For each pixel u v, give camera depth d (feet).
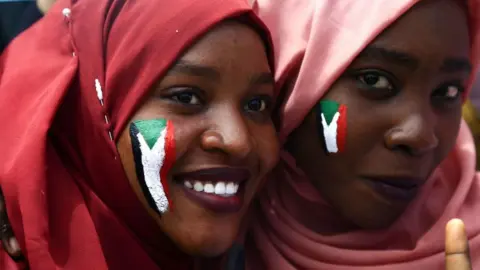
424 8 2.34
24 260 2.28
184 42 2.13
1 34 3.23
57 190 2.27
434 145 2.38
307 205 2.83
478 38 2.61
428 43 2.31
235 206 2.27
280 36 2.65
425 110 2.38
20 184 2.13
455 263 2.02
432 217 2.85
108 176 2.34
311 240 2.78
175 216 2.23
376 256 2.70
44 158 2.17
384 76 2.39
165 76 2.16
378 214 2.51
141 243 2.50
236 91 2.20
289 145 2.72
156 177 2.18
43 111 2.22
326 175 2.57
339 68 2.40
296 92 2.52
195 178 2.21
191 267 2.73
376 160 2.43
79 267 2.17
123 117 2.23
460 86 2.52
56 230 2.22
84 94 2.33
